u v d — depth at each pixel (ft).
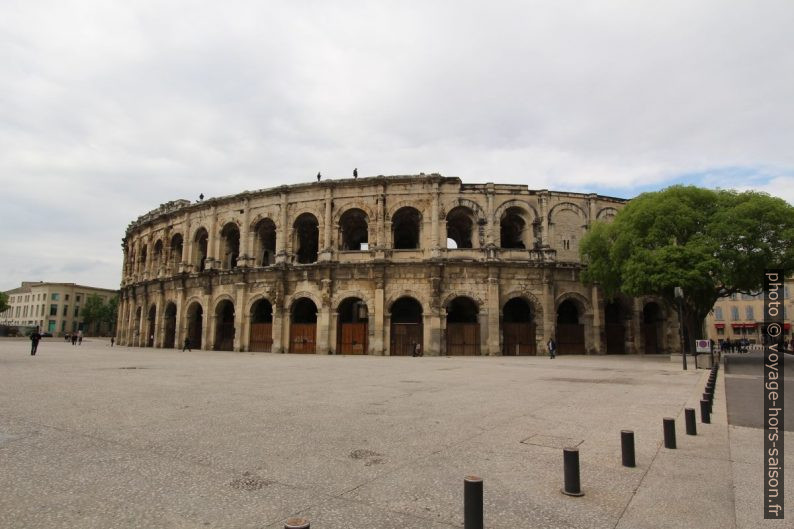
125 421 44.42
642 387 74.69
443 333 167.22
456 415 49.62
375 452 35.06
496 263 169.17
